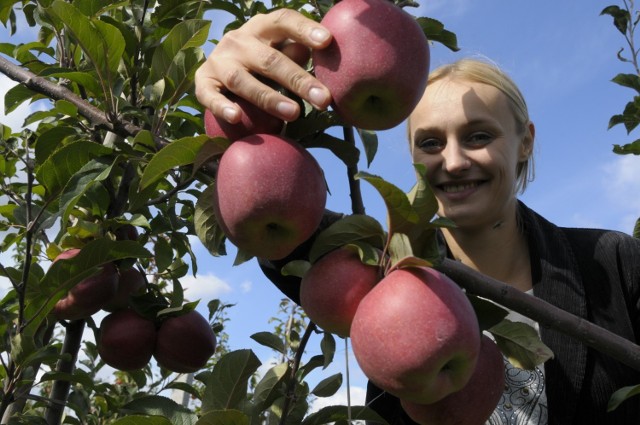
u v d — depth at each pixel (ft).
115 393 12.84
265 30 4.59
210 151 4.84
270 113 4.47
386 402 6.89
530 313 4.93
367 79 4.36
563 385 6.75
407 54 4.44
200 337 9.32
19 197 10.09
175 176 7.82
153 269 13.80
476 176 7.69
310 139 4.99
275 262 6.06
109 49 6.77
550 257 7.41
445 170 7.77
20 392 7.73
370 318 4.06
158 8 8.79
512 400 7.19
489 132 7.71
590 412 6.83
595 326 4.97
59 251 8.79
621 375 6.77
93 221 8.91
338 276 4.42
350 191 5.09
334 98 4.51
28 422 7.82
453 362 4.10
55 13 6.57
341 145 5.00
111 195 8.66
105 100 6.95
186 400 13.01
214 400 5.74
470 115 7.64
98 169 6.77
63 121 9.21
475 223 7.79
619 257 7.33
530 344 4.94
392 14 4.51
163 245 9.54
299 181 4.44
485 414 4.63
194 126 9.71
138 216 8.37
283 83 4.43
